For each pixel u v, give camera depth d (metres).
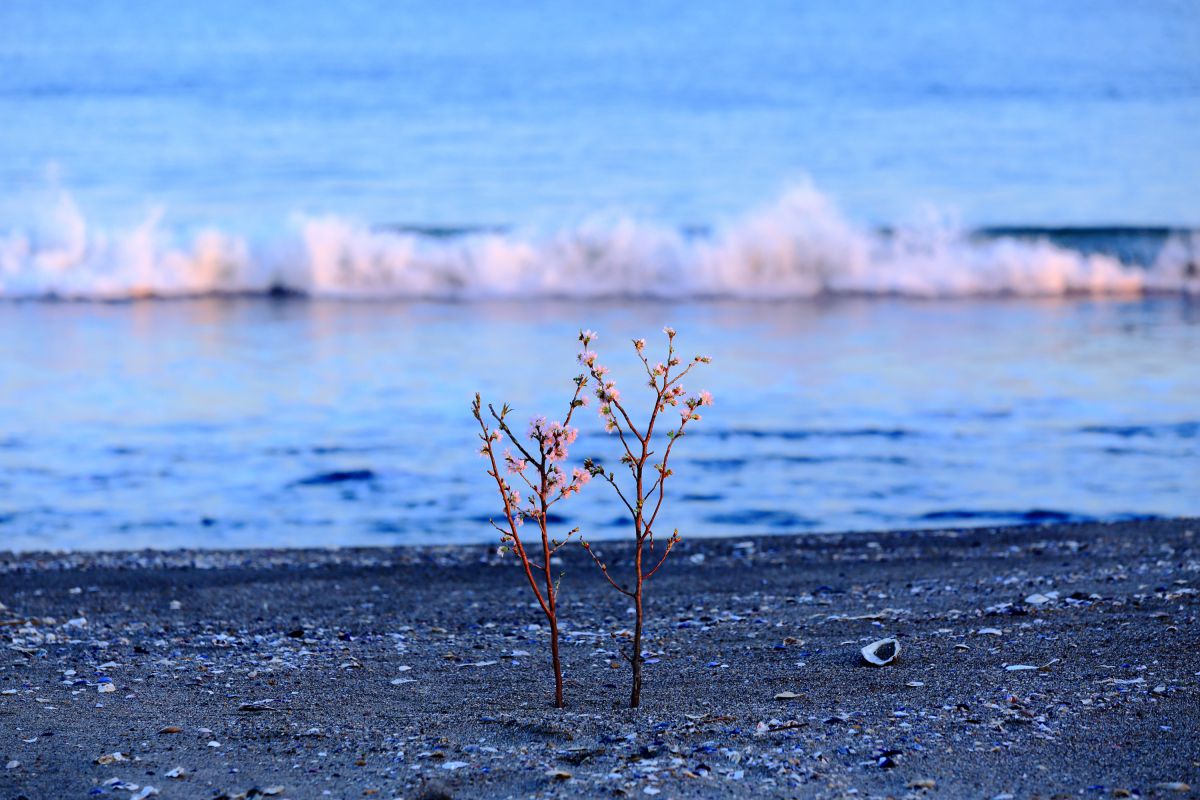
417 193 33.44
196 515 11.73
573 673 6.83
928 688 6.06
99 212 30.80
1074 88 52.72
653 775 4.94
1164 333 20.45
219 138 42.09
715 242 26.19
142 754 5.42
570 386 16.78
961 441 13.98
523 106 49.12
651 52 68.44
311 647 7.63
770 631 7.70
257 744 5.55
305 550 10.54
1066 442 13.90
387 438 14.29
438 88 54.38
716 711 5.80
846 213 30.58
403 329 21.31
